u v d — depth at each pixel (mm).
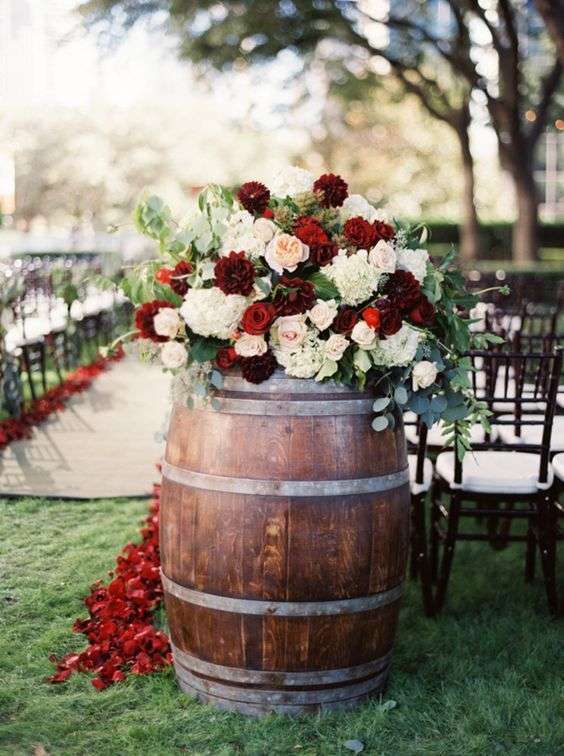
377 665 3516
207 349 3236
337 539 3275
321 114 40594
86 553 4980
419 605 4531
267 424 3254
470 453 4793
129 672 3723
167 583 3502
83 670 3721
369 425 3342
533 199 20516
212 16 17531
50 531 5352
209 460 3305
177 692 3574
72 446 7438
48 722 3336
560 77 19891
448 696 3574
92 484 6316
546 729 3346
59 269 10430
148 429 8125
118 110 42031
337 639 3365
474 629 4219
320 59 22734
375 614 3418
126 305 14547
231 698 3430
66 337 11016
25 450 7289
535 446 4359
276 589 3277
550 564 4387
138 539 5215
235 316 3162
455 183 40500
